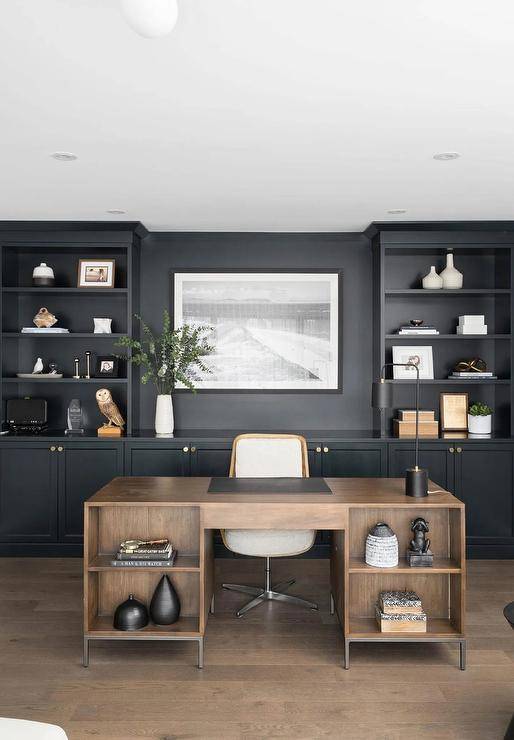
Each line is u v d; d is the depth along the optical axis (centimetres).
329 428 511
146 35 169
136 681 283
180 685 279
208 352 495
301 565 452
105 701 265
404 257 509
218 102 248
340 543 316
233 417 512
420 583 320
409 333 480
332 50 206
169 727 246
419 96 242
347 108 254
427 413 475
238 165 332
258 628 340
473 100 246
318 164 330
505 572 435
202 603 297
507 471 466
